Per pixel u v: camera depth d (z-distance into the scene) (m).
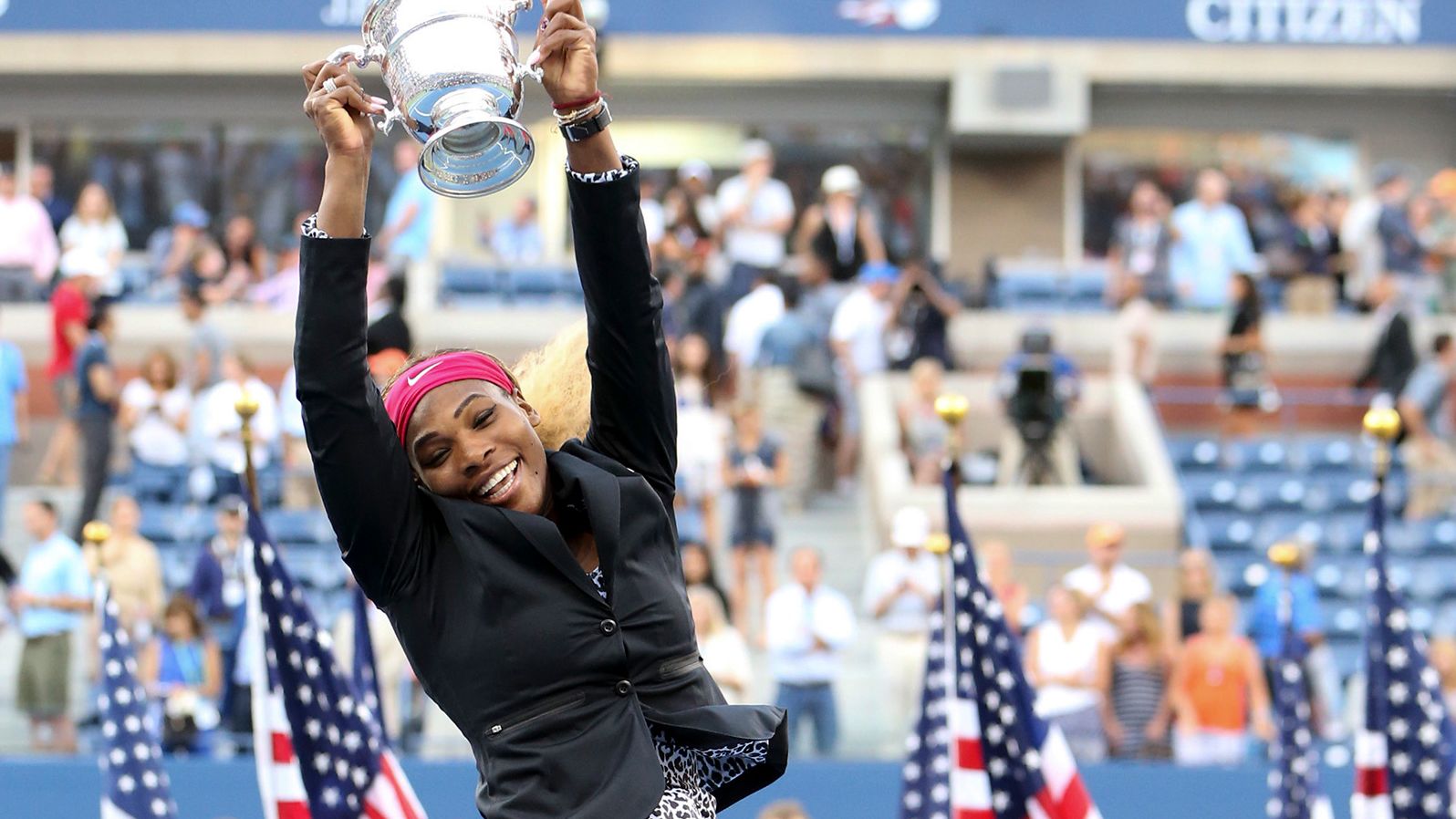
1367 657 10.16
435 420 5.19
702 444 21.95
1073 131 34.81
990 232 35.94
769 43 34.78
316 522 21.53
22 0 34.50
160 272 31.33
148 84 35.19
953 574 10.00
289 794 9.89
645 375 5.54
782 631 18.78
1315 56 35.12
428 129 5.18
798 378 26.30
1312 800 11.28
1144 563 20.09
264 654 9.91
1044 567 20.81
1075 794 9.80
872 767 18.56
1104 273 32.31
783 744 5.39
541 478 5.29
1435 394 27.16
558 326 30.69
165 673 18.16
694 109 35.47
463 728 5.22
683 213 29.55
